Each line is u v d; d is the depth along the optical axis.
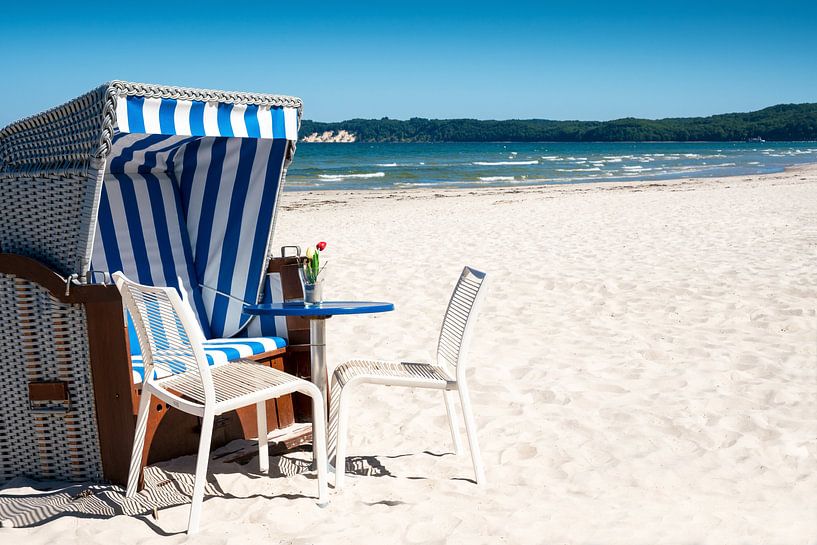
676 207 16.88
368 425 4.33
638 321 6.45
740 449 3.79
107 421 3.37
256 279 4.23
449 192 27.77
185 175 4.59
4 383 3.47
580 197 22.25
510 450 3.88
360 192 28.27
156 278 4.40
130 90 3.07
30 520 3.09
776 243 10.31
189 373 3.34
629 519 3.00
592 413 4.39
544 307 7.09
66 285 3.24
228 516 3.11
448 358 3.67
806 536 2.83
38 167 3.36
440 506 3.18
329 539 2.87
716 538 2.82
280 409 4.11
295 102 3.76
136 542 2.89
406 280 8.39
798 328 6.04
